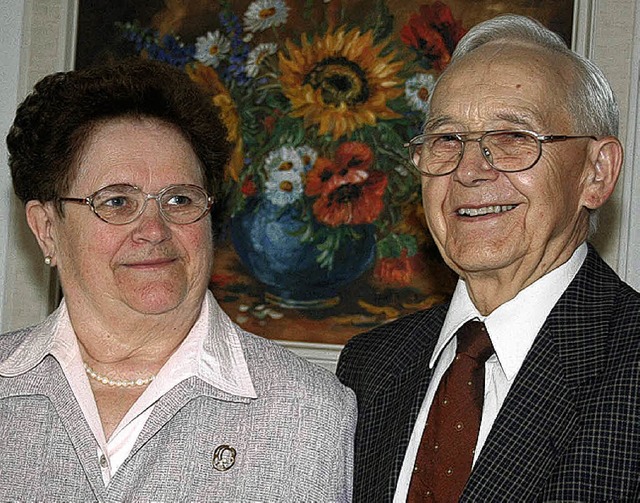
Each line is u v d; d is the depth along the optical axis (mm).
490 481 1551
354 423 1755
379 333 1980
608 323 1623
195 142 1632
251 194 2916
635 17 2645
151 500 1560
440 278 2805
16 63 3049
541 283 1680
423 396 1761
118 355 1649
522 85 1628
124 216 1570
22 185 1646
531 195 1608
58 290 3059
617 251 2668
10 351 1717
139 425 1619
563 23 2707
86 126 1592
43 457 1605
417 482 1649
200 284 1636
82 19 3020
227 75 2930
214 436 1612
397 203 2832
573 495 1483
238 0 2924
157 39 2973
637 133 2654
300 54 2887
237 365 1670
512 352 1650
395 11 2828
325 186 2873
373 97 2846
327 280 2871
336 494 1634
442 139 1699
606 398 1527
